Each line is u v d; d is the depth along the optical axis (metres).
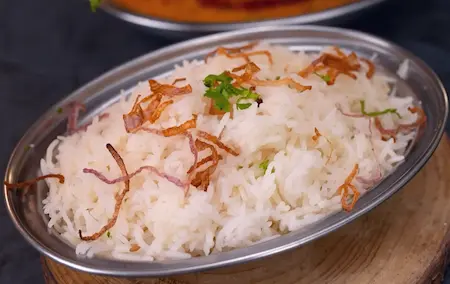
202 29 0.67
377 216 0.53
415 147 0.52
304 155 0.50
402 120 0.55
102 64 0.72
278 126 0.51
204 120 0.51
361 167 0.51
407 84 0.57
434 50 0.69
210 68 0.55
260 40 0.61
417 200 0.54
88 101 0.59
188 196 0.49
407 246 0.52
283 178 0.50
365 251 0.52
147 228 0.50
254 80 0.53
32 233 0.51
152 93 0.53
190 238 0.49
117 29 0.76
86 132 0.55
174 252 0.49
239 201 0.50
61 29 0.77
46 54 0.74
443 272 0.53
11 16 0.80
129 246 0.49
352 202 0.49
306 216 0.49
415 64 0.57
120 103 0.56
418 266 0.51
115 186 0.51
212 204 0.50
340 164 0.51
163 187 0.50
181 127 0.50
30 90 0.71
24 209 0.52
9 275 0.57
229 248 0.49
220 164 0.50
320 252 0.52
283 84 0.53
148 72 0.61
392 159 0.52
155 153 0.51
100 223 0.50
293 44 0.61
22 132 0.66
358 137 0.52
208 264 0.47
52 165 0.54
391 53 0.58
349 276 0.51
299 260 0.51
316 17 0.65
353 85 0.55
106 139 0.53
